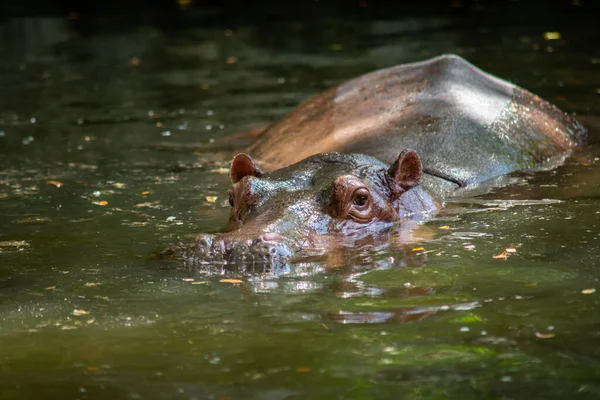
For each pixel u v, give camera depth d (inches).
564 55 2972.4
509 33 3449.8
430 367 845.2
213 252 1204.5
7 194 1699.1
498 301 1013.2
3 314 1034.1
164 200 1625.2
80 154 2046.0
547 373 822.5
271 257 1181.1
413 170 1478.8
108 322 992.9
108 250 1304.1
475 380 813.9
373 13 4153.5
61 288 1126.4
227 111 2480.3
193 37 3740.2
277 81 2847.0
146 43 3641.7
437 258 1195.3
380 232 1343.5
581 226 1328.7
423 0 4402.1
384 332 933.8
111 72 3110.2
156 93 2755.9
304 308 1013.8
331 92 2137.1
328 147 1840.6
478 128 1828.2
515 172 1740.9
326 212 1338.6
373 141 1798.7
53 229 1444.4
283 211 1312.7
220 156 2006.6
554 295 1025.5
